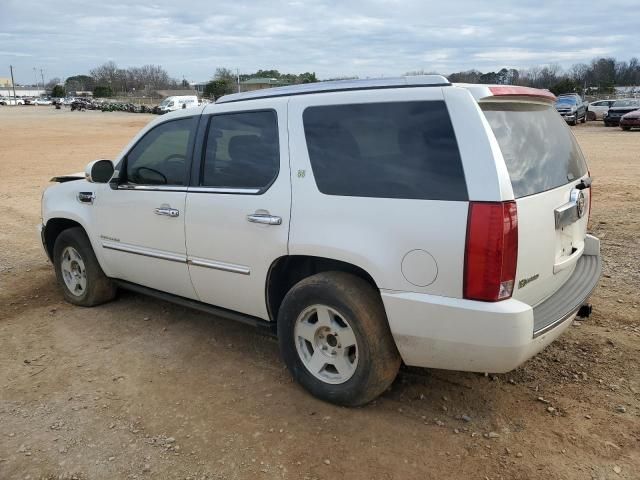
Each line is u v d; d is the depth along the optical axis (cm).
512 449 319
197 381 400
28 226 923
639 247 699
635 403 362
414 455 315
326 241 341
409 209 312
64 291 558
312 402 369
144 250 462
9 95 14488
